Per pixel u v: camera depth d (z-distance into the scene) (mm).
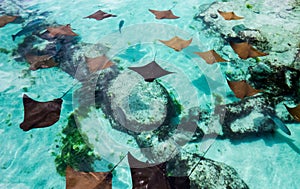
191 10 6594
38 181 3227
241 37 5363
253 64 4684
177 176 3053
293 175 3176
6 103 4203
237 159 3387
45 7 6891
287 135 3602
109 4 7074
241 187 2996
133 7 6891
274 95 4086
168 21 6168
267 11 6125
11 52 5207
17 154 3520
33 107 3674
